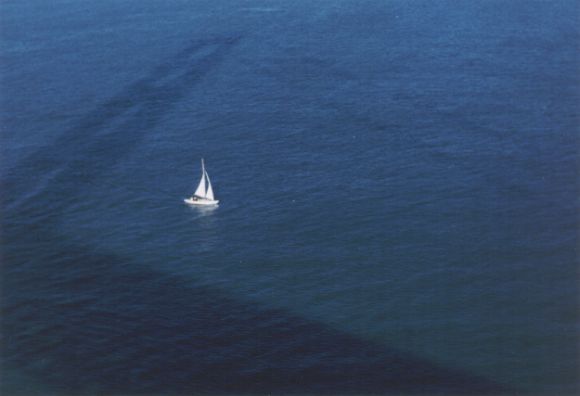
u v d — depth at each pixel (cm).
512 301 11419
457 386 9938
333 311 11338
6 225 13675
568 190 14175
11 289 12006
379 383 10019
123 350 10700
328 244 12925
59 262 12662
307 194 14412
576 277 11881
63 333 11050
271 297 11688
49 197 14550
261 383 10075
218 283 12056
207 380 10144
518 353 10450
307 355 10506
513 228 13150
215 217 13838
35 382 10188
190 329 11044
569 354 10400
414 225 13338
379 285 11856
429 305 11381
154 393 9975
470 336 10762
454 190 14300
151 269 12444
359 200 14150
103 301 11700
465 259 12381
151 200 14425
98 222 13775
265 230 13388
